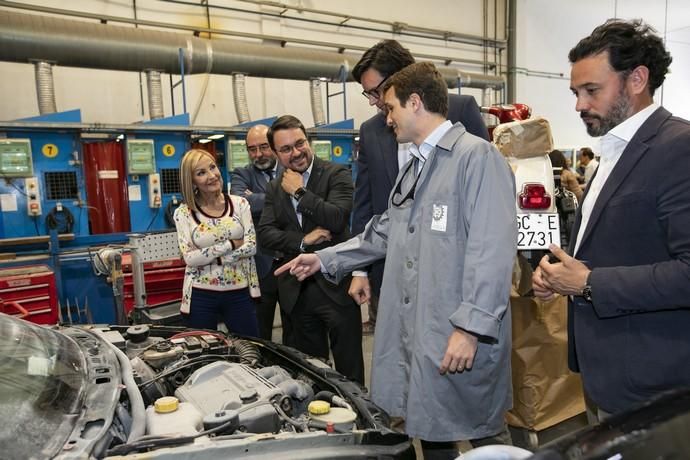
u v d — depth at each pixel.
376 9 6.76
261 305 3.01
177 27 5.32
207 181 2.55
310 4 6.22
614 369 1.26
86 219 4.04
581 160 7.64
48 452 1.00
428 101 1.46
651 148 1.18
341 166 2.54
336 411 1.38
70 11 4.72
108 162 4.20
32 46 3.91
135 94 5.21
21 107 4.64
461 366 1.35
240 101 5.06
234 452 1.10
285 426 1.37
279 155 2.46
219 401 1.44
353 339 2.43
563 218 2.35
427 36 7.32
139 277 2.88
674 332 1.18
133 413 1.25
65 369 1.34
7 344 1.31
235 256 2.54
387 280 1.60
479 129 1.97
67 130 3.86
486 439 1.64
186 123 4.38
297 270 1.85
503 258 1.36
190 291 2.56
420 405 1.44
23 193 3.79
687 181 1.11
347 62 5.59
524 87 8.31
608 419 0.82
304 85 6.24
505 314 1.49
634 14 9.56
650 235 1.19
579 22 8.89
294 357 1.89
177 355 1.80
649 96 1.24
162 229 4.35
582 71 1.24
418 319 1.45
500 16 8.04
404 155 2.02
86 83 4.96
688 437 0.78
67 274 3.91
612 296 1.16
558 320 2.24
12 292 3.28
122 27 4.33
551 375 2.28
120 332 2.06
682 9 9.72
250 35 5.71
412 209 1.53
